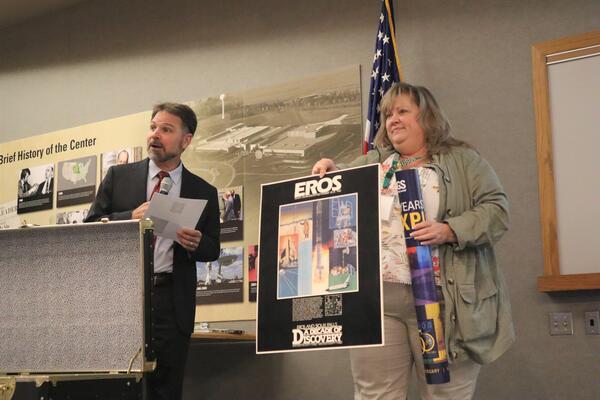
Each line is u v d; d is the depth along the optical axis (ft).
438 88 14.32
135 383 6.74
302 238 8.11
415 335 8.42
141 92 18.42
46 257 7.20
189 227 10.12
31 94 20.27
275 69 16.48
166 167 11.26
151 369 6.86
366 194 7.90
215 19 17.61
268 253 8.24
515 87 13.61
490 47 13.97
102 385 6.47
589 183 12.64
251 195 16.06
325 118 15.48
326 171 8.56
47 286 7.18
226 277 15.96
